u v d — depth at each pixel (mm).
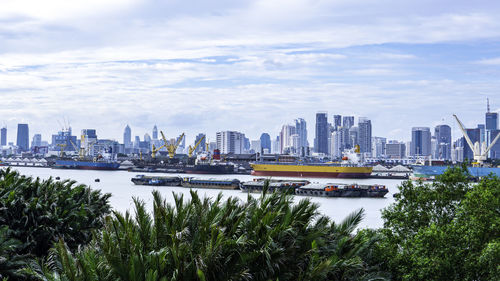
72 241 55031
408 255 42688
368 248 38188
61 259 31703
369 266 40469
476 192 45719
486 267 39906
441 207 50469
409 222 50031
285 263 31875
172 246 30312
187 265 29156
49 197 56438
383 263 42406
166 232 32406
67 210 55188
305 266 32812
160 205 34625
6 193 54469
